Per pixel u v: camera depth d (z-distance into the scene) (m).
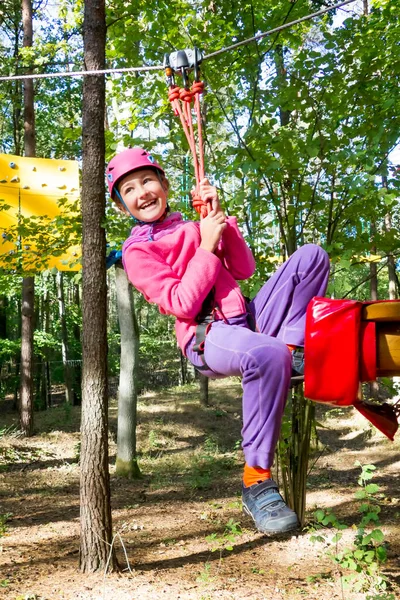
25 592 5.95
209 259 1.92
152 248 2.04
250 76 6.34
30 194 12.03
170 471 12.70
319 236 7.36
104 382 6.39
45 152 21.38
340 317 1.51
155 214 2.17
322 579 6.18
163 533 8.19
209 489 10.99
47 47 14.25
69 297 30.34
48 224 8.62
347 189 6.50
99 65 6.54
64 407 21.28
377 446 13.40
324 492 9.89
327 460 12.56
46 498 10.65
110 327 34.78
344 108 6.42
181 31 7.06
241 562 6.83
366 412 1.63
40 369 25.03
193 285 1.90
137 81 7.26
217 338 1.87
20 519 9.23
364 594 5.72
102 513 6.43
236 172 6.36
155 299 1.98
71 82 19.11
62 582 6.20
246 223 6.68
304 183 6.88
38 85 18.88
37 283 21.66
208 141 6.83
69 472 12.75
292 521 1.65
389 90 6.46
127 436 12.23
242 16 6.69
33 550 7.54
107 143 7.37
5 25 19.73
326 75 6.38
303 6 6.62
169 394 22.86
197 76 2.27
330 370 1.51
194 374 27.06
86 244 6.43
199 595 5.80
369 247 6.78
